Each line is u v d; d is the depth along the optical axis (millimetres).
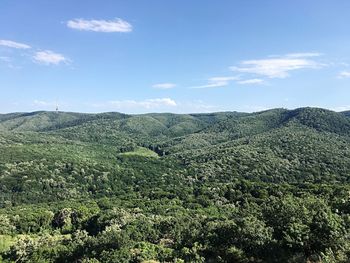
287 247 41188
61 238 93500
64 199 152375
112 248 66500
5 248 94000
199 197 115375
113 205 122250
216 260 46688
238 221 51281
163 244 65312
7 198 147750
